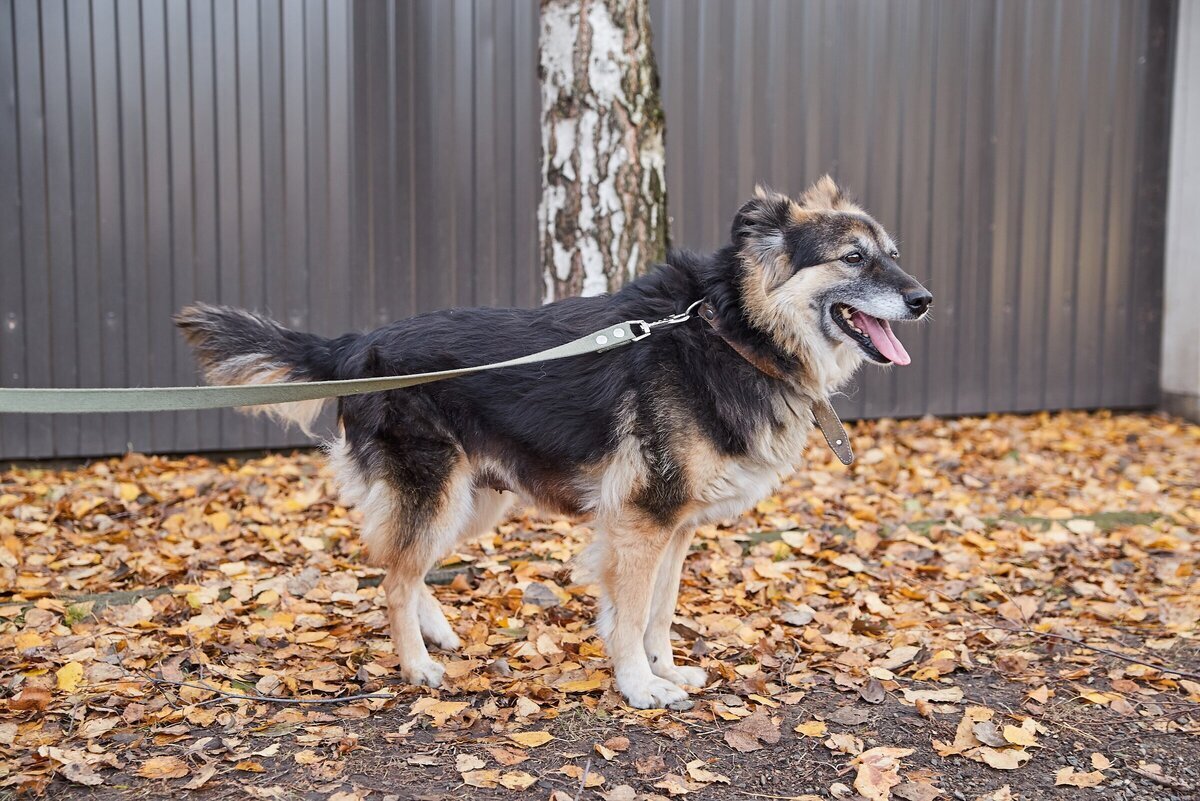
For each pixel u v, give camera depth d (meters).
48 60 6.38
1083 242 8.53
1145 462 7.25
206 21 6.57
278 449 7.13
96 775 2.88
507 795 2.84
